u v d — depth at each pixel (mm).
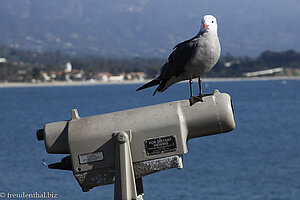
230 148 26172
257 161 21891
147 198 15469
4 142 29281
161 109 3912
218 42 4852
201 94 4062
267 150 25391
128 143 3824
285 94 98312
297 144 27500
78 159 3934
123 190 3779
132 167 3814
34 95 110000
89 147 3910
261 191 16219
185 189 16516
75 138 3920
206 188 16641
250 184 17203
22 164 20469
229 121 3914
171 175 18406
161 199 15258
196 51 4750
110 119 3938
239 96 91438
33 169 19125
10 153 24250
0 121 46812
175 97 88625
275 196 15727
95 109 62500
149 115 3891
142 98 89188
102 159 3906
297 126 38344
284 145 27250
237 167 20250
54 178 17203
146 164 3881
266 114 51781
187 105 3939
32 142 29062
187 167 20141
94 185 3961
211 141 28875
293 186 16891
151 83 5074
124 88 144500
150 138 3855
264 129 36281
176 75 4934
